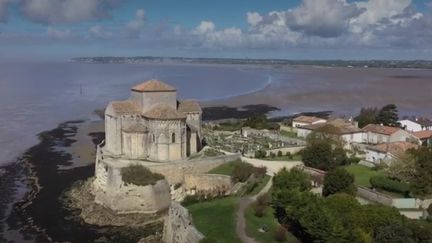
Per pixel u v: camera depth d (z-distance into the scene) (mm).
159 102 120750
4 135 180625
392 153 120812
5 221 98125
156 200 105500
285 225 81938
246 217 87062
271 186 104188
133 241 90562
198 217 87875
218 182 111188
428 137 150750
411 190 94688
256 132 169625
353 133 153125
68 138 176500
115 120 118438
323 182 99062
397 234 69812
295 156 131750
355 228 71562
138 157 116938
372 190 97500
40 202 108812
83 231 94750
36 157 148000
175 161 112938
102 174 110750
